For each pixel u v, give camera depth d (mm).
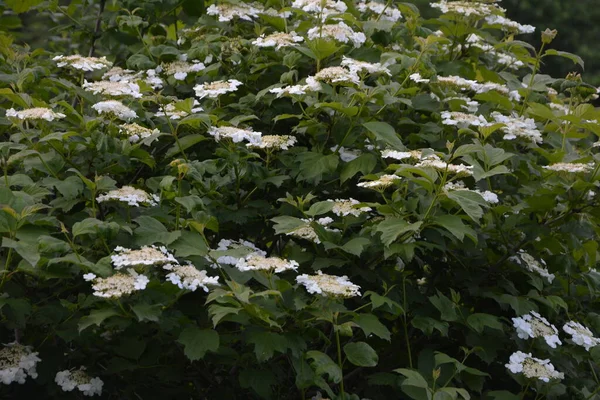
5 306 1933
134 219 1991
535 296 2115
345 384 2188
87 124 2041
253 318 1895
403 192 2107
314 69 2346
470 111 2301
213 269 1989
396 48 2533
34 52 2436
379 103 2230
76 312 1985
